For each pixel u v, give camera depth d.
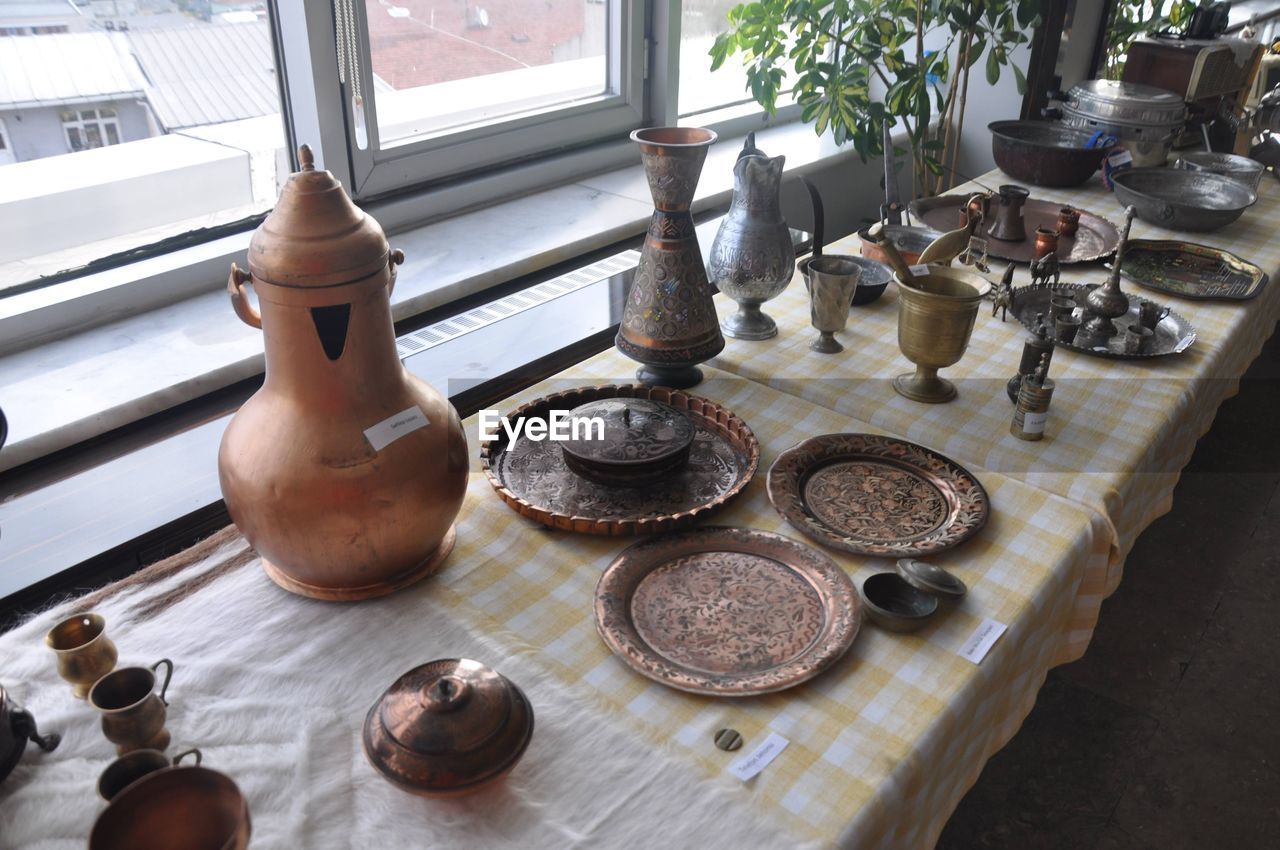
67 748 0.69
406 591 0.86
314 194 0.72
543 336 1.45
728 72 2.49
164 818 0.57
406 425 0.79
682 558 0.91
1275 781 1.47
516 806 0.66
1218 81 2.50
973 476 1.03
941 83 2.69
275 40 1.51
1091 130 2.23
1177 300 1.56
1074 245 1.78
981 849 1.36
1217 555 1.99
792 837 0.64
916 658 0.80
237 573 0.89
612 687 0.76
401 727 0.65
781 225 1.30
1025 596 0.87
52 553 0.94
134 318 1.39
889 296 1.55
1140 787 1.46
